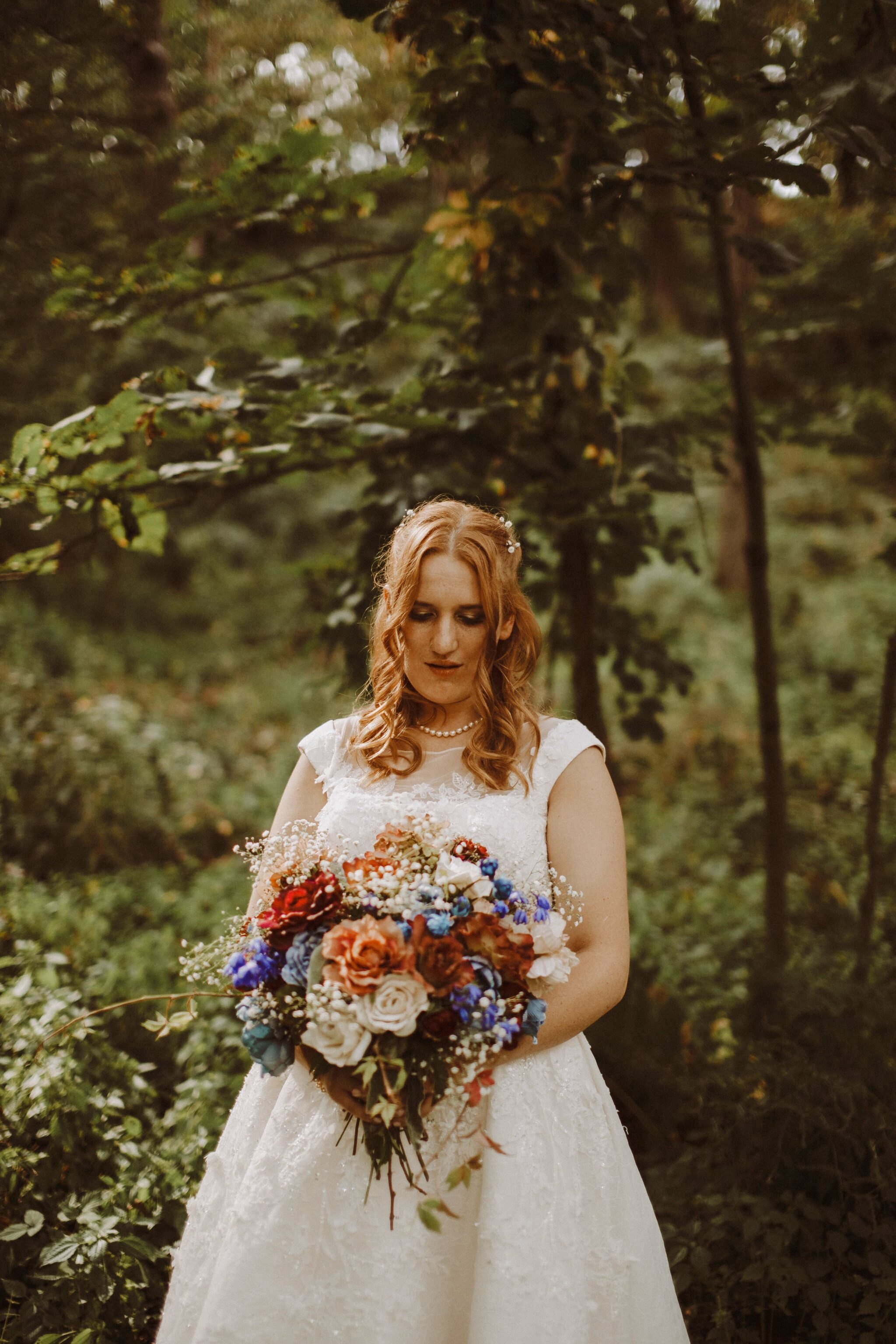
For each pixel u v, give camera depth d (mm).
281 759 7086
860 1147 2523
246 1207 1863
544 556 5148
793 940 4102
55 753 5441
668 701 8109
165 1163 2670
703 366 9141
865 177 2875
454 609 1963
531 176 2887
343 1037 1630
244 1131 1992
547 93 2598
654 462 3490
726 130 2711
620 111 2691
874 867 3596
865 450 4043
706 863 5457
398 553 2029
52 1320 2277
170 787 5984
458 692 2018
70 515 3496
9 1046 2855
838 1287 2373
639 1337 1856
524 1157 1803
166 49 3752
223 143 3660
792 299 4352
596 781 2012
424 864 1764
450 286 3809
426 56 2896
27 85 3443
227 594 11820
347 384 3322
